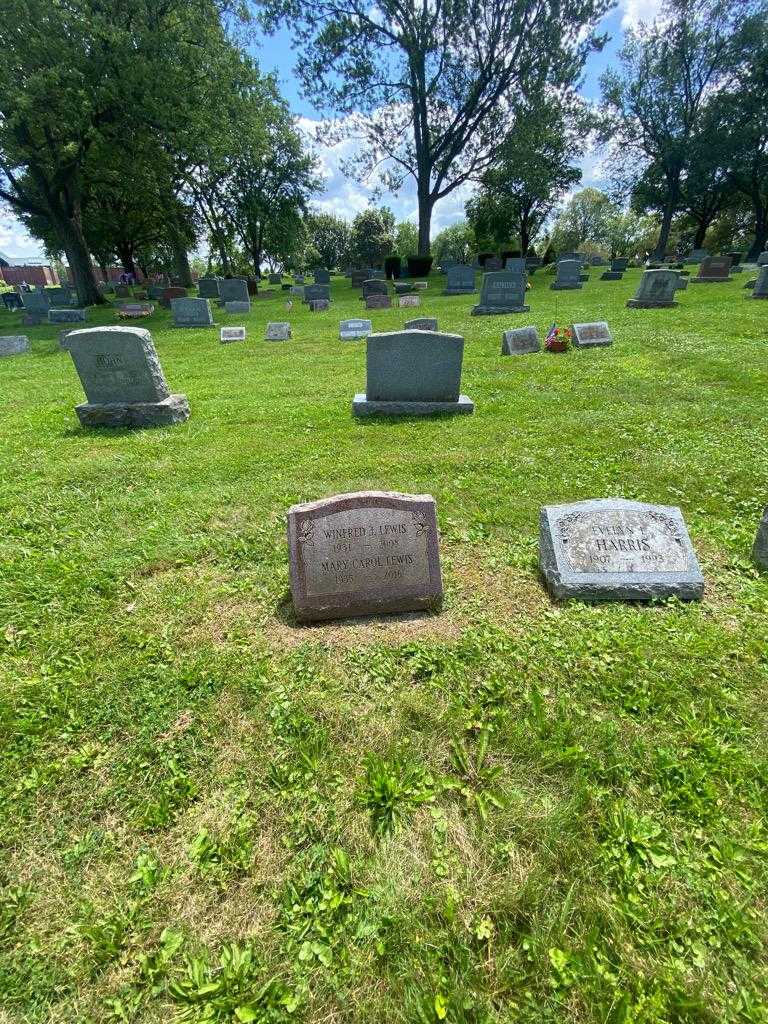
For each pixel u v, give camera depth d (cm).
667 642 303
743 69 3778
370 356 732
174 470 578
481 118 3206
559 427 662
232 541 424
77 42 1897
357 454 605
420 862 201
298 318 2052
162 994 170
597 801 219
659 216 5291
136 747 251
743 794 221
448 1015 160
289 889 194
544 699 272
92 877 201
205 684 285
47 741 256
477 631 318
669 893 189
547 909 184
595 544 350
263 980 171
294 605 327
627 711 263
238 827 215
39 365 1384
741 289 1842
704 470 520
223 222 4297
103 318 2328
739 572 371
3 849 212
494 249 4922
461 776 235
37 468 592
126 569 391
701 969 170
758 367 848
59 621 338
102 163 2462
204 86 2270
